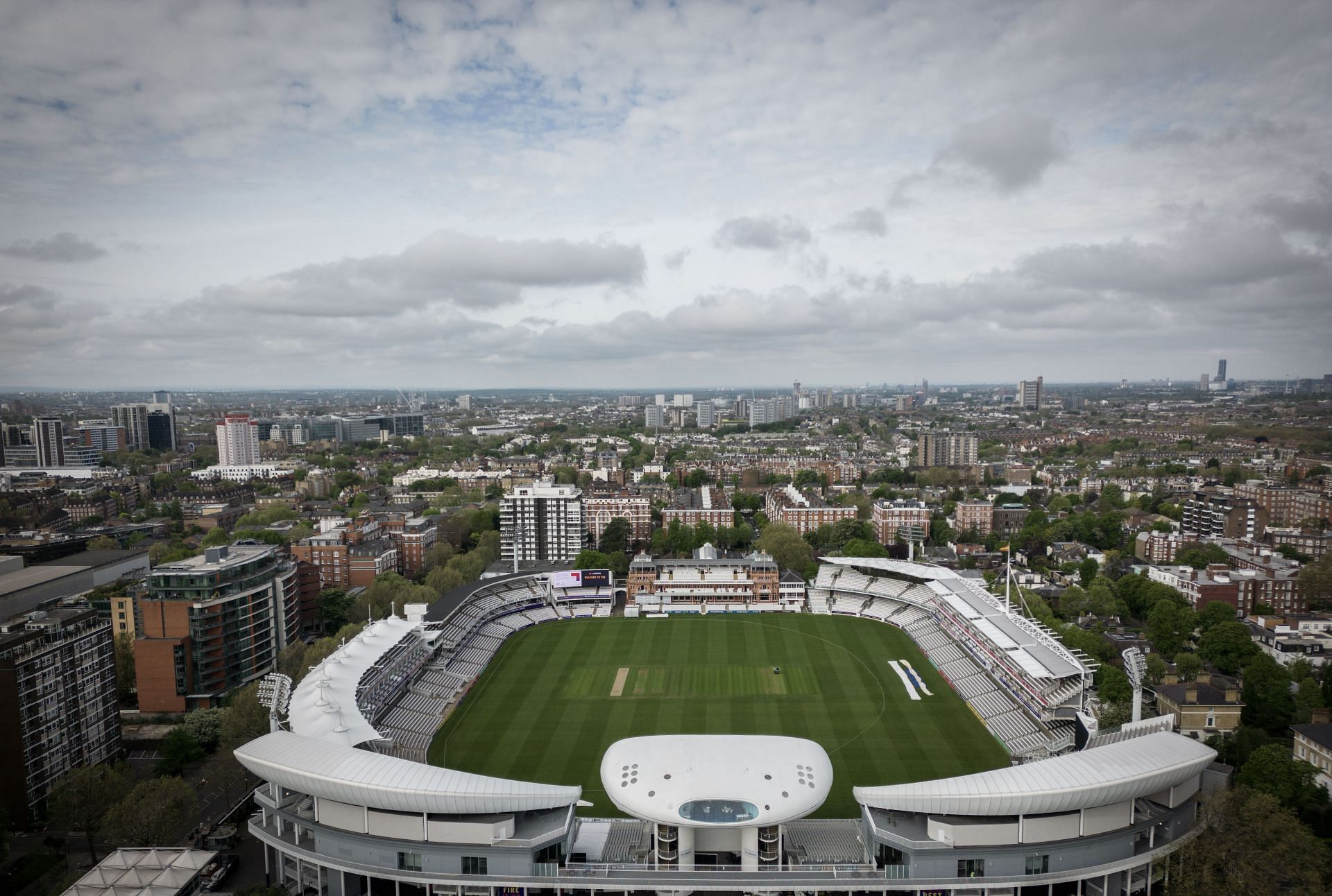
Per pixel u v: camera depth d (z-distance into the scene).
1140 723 114.00
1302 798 105.25
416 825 93.81
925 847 91.25
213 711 145.12
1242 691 145.50
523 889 93.94
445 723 150.25
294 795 103.94
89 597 199.38
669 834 95.31
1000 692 154.38
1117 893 95.62
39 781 121.75
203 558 171.38
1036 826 91.88
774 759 99.69
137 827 104.69
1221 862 87.69
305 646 170.12
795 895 93.44
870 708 155.50
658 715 153.50
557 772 130.88
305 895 98.81
